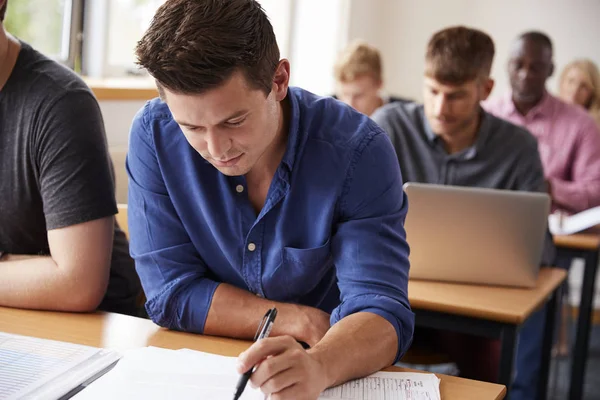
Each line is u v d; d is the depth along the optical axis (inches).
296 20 167.6
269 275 54.3
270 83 44.8
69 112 58.8
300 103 53.1
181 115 43.6
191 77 41.5
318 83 167.8
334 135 52.3
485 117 104.0
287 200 52.5
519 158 102.8
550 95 146.6
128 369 44.9
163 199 54.9
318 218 52.6
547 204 78.0
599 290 170.4
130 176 56.1
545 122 145.8
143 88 115.6
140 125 54.7
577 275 169.9
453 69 95.0
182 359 46.6
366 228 51.9
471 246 79.7
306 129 52.1
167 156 53.9
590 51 174.4
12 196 61.2
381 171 52.2
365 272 51.1
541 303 78.6
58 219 57.9
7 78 60.2
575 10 174.1
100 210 58.3
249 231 53.4
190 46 41.4
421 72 184.4
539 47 142.0
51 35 117.3
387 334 48.3
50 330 52.9
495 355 91.0
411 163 105.5
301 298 56.7
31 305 57.0
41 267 57.6
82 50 123.0
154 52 42.3
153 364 45.7
